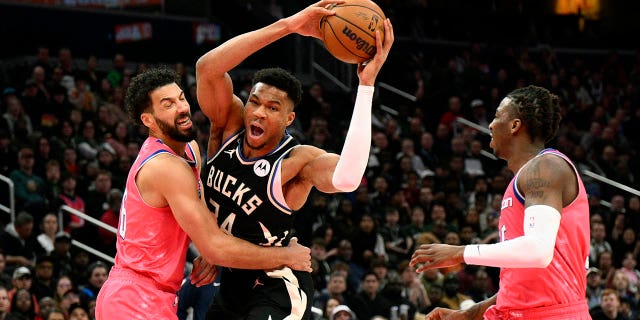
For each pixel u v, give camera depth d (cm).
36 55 1305
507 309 329
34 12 1312
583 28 1820
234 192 354
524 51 1584
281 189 351
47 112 1029
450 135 1273
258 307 354
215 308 370
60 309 673
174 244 347
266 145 354
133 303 338
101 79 1230
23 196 873
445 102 1352
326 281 859
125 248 347
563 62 1744
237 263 339
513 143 338
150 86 345
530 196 313
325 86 1470
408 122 1319
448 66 1471
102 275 738
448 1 1798
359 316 789
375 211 1008
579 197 323
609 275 912
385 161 1124
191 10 1479
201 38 1462
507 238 327
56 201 859
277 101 348
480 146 1202
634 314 866
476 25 1686
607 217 1061
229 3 1475
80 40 1354
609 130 1294
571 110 1420
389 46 331
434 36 1670
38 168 927
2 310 652
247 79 1300
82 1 1368
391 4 1656
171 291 347
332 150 1105
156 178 337
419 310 820
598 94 1545
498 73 1501
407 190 1054
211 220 337
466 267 875
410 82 1458
